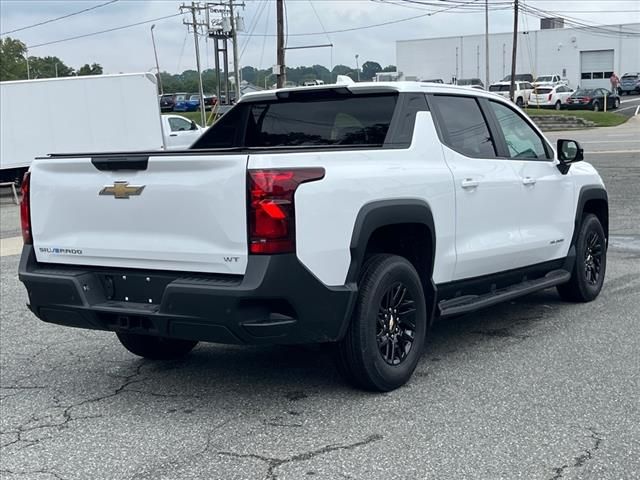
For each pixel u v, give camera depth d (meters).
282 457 4.17
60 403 5.17
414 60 78.88
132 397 5.24
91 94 22.78
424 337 5.37
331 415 4.74
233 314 4.32
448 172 5.52
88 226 4.97
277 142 6.30
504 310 7.38
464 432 4.42
